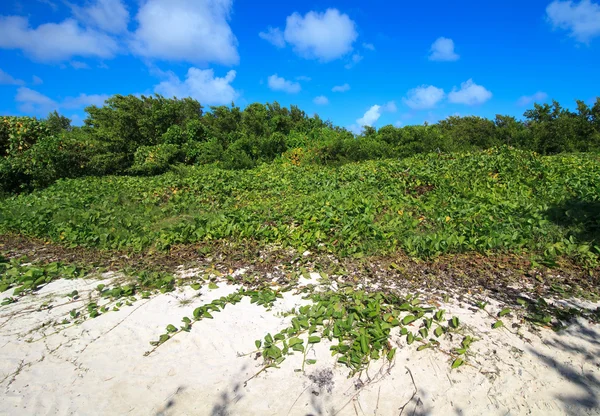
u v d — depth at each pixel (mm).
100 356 3527
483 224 5949
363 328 3576
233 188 10820
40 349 3666
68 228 7223
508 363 3166
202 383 3148
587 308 3842
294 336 3668
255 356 3443
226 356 3465
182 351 3557
